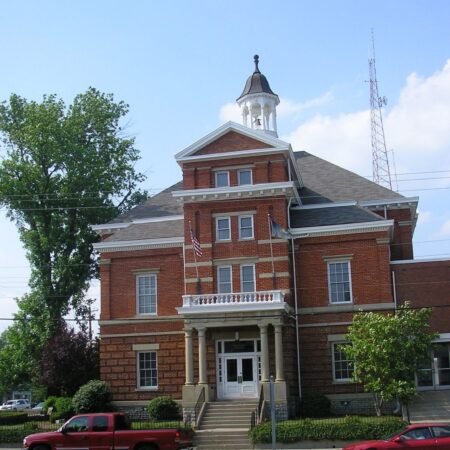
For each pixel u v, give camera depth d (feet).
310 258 162.61
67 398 168.14
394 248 176.96
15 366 220.02
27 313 208.85
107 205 216.13
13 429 141.49
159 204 192.34
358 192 181.68
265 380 145.89
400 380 130.62
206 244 163.02
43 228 211.20
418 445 92.12
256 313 149.38
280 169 163.32
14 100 213.66
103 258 173.06
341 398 154.81
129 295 169.89
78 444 104.78
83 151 208.23
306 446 124.06
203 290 161.27
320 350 158.20
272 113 204.74
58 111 212.84
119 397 164.35
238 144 166.50
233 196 162.40
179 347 163.84
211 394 153.28
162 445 103.19
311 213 169.89
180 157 168.25
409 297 159.02
